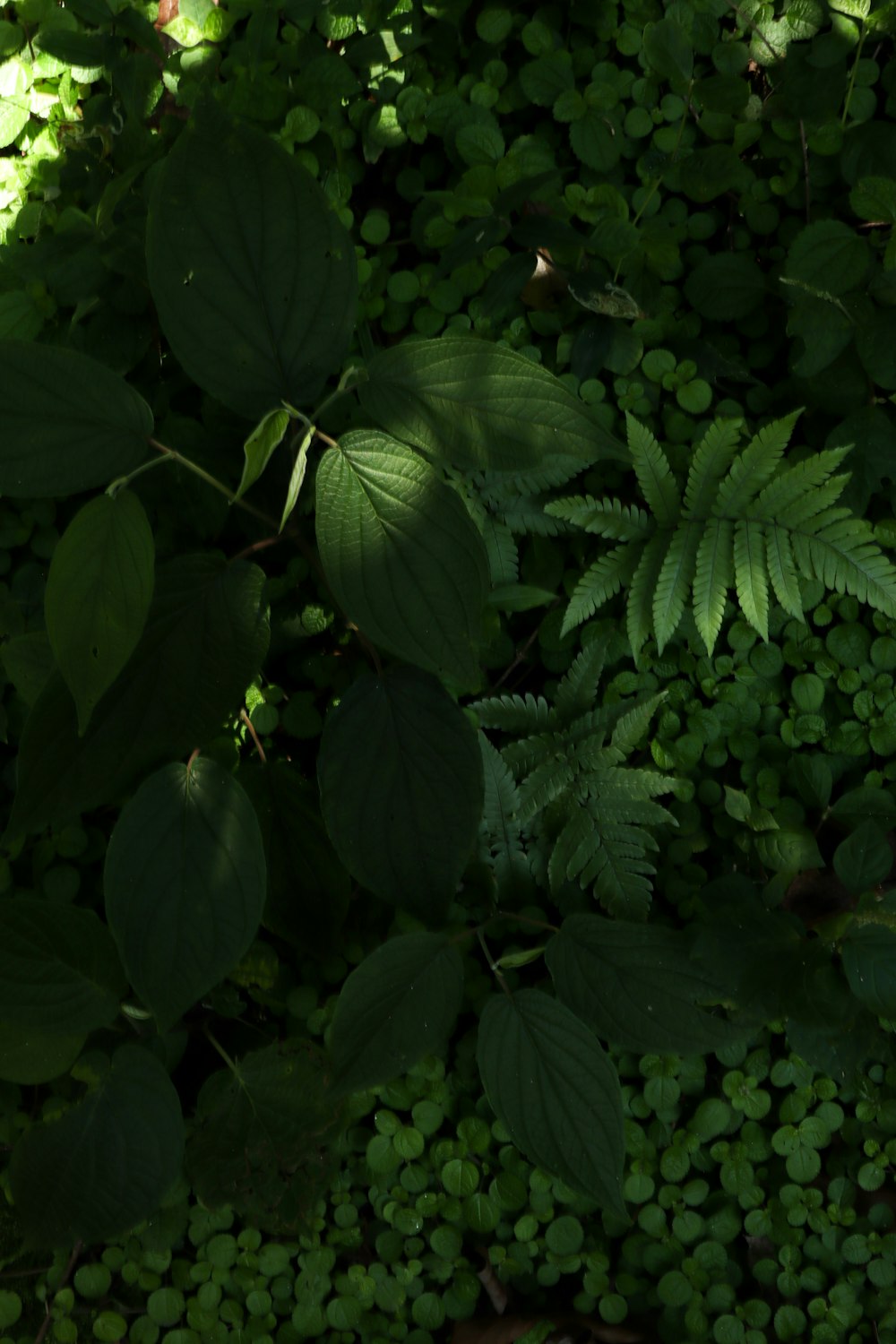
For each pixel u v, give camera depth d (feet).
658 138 8.25
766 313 8.39
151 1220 7.70
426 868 6.79
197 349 6.43
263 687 8.07
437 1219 7.86
